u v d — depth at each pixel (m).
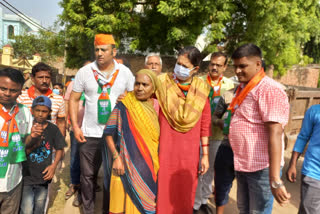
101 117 2.86
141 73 2.31
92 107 2.91
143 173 2.34
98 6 10.82
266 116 1.93
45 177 2.57
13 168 2.20
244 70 2.09
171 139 2.52
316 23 15.97
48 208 3.31
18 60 18.39
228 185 2.90
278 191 1.78
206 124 2.70
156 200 2.54
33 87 3.08
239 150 2.18
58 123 3.24
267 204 2.18
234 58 2.13
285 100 1.94
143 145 2.34
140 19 12.02
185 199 2.62
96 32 11.00
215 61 3.12
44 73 2.97
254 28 11.68
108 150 2.49
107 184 2.59
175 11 9.66
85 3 11.52
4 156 2.11
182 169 2.56
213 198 3.80
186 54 2.46
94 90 2.88
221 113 3.03
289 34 12.77
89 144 2.90
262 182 2.11
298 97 5.16
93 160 2.93
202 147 2.75
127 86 3.09
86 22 11.77
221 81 3.41
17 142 2.21
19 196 2.33
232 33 12.80
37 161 2.53
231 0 10.82
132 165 2.31
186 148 2.55
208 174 3.22
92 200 2.99
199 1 9.52
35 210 2.63
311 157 2.43
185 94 2.62
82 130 2.97
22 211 2.51
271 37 12.13
